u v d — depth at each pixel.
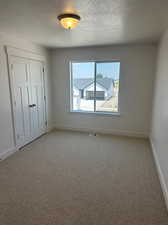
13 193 1.96
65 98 4.48
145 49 3.58
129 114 4.00
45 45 3.79
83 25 2.38
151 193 1.97
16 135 3.19
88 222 1.55
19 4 1.69
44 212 1.67
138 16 2.04
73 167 2.58
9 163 2.71
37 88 3.85
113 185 2.12
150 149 3.31
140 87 3.79
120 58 3.79
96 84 4.21
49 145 3.50
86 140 3.81
